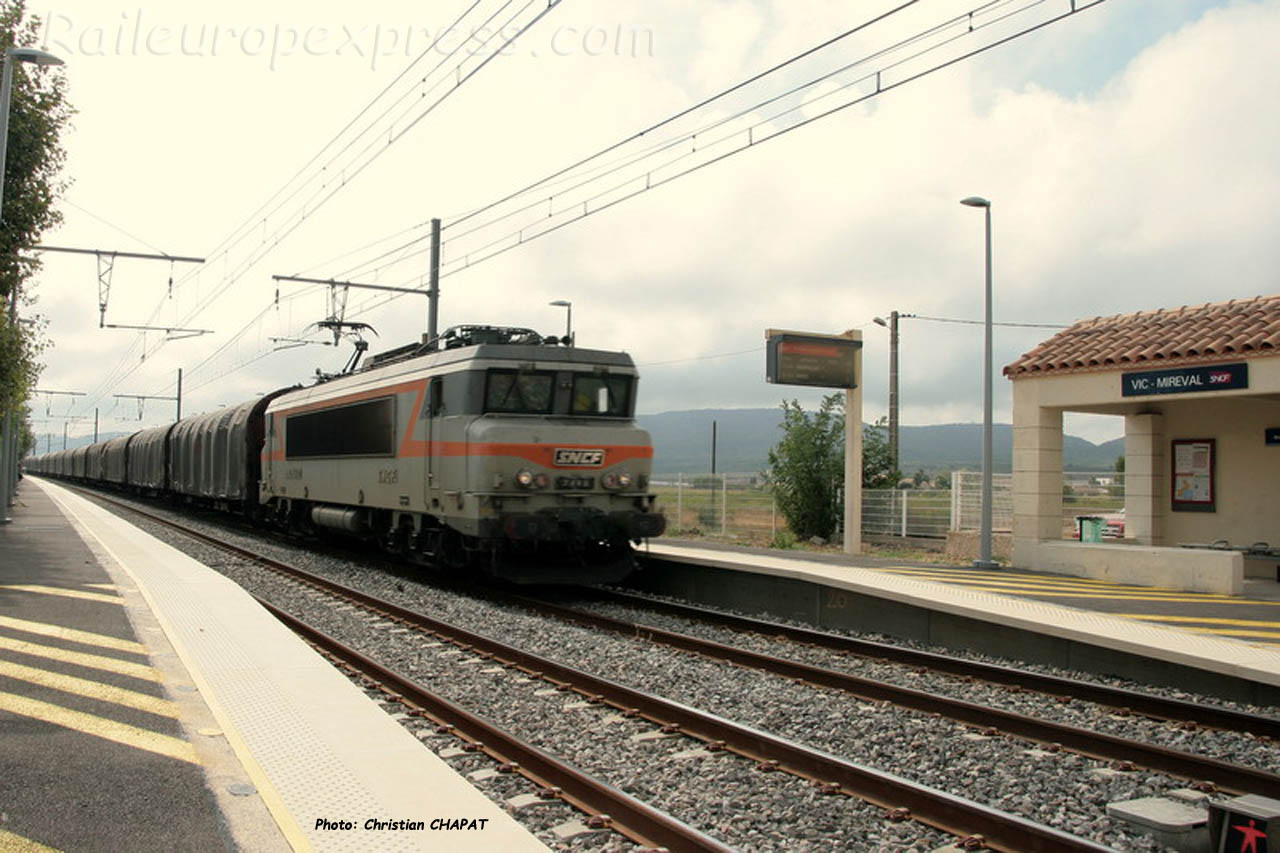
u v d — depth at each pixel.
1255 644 10.14
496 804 6.04
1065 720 8.63
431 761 6.27
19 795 5.67
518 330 16.47
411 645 11.56
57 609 11.86
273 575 17.97
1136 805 6.13
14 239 19.69
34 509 37.12
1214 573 14.50
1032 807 6.35
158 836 5.12
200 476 33.62
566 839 5.75
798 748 7.00
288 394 25.14
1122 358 16.31
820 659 11.20
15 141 19.23
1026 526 17.75
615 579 15.99
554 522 14.84
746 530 29.41
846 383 23.16
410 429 16.86
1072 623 11.02
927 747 7.63
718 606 16.03
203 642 9.98
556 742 7.75
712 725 7.79
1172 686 9.80
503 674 10.05
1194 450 18.22
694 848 5.39
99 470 62.69
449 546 16.50
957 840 5.80
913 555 23.28
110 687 8.12
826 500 27.97
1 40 19.11
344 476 19.89
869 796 6.45
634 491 15.77
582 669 10.27
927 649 12.16
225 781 5.94
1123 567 15.80
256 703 7.63
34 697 7.77
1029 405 17.83
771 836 5.86
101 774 6.04
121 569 16.23
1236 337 15.36
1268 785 6.58
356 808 5.46
